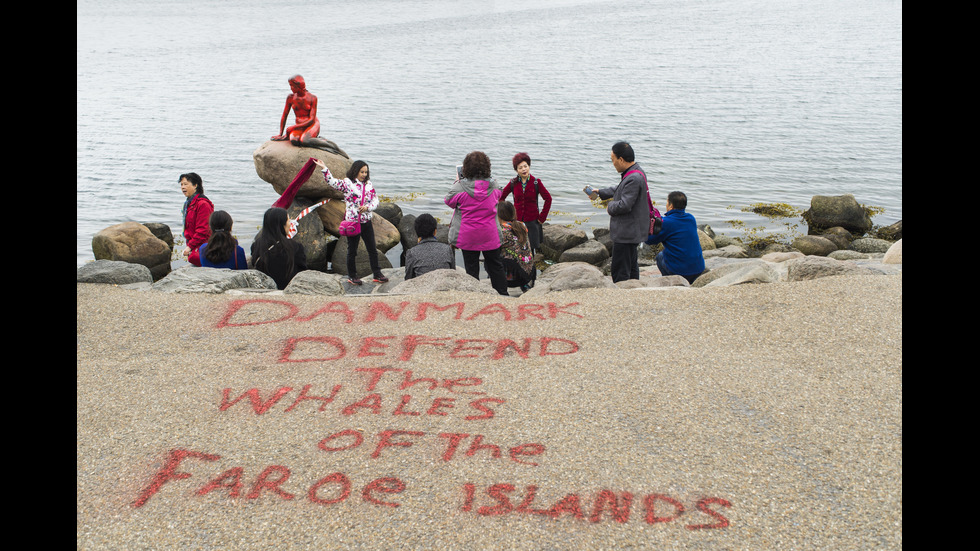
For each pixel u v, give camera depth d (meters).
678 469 2.99
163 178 16.91
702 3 104.81
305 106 9.70
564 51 51.94
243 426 3.37
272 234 6.45
